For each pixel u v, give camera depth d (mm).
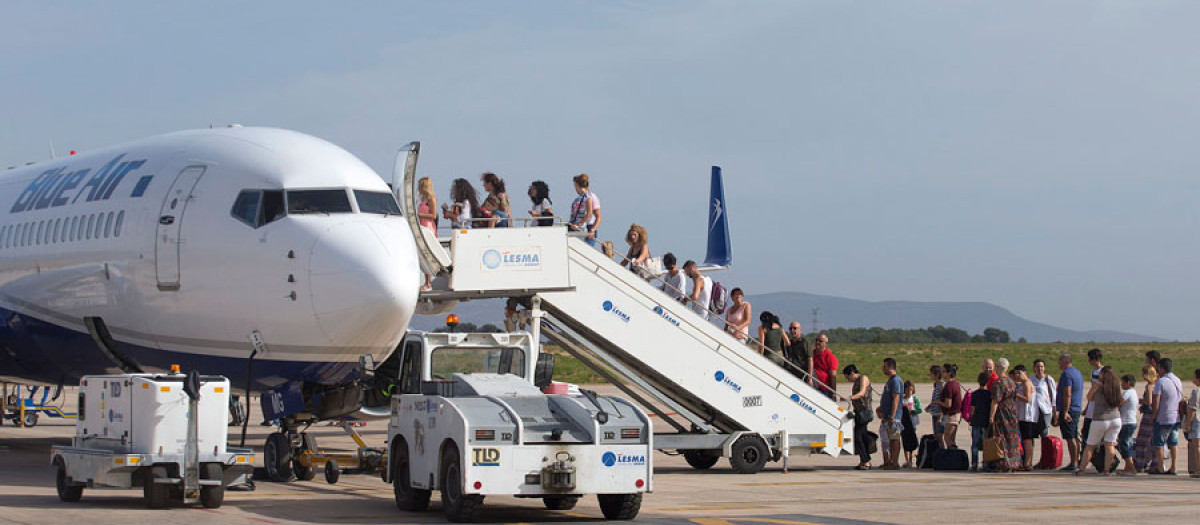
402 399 14977
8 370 23812
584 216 21438
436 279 19703
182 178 18422
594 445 13320
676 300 21109
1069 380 21641
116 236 18938
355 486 17750
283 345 17234
